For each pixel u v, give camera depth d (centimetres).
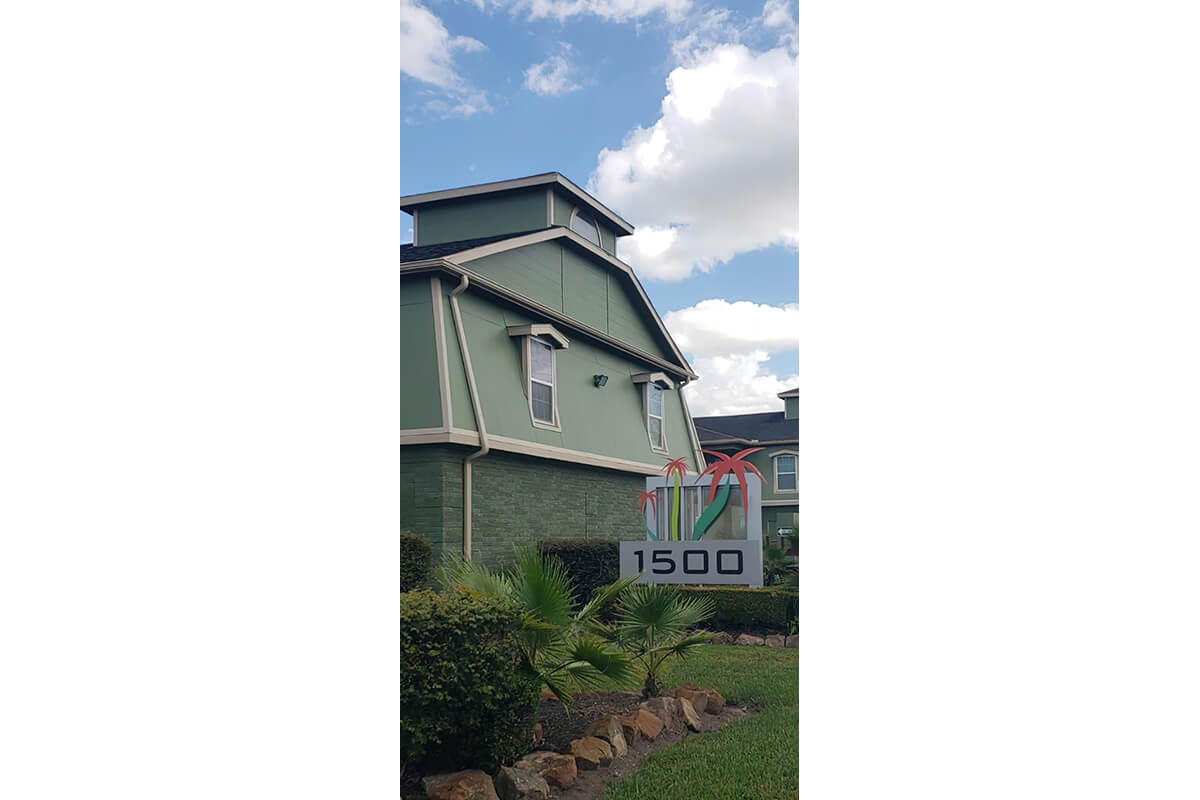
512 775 483
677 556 692
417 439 747
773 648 654
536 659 521
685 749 525
